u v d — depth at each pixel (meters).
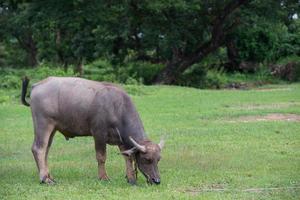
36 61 141.25
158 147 27.89
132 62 116.25
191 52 106.00
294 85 98.31
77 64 111.75
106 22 100.44
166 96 70.50
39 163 29.25
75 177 30.58
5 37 132.00
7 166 33.84
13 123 50.56
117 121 28.75
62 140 42.69
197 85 104.25
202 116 53.59
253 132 44.53
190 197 25.97
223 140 41.59
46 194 26.70
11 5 115.25
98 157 29.44
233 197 26.05
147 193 26.73
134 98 67.94
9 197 26.31
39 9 98.19
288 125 47.62
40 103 29.31
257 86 101.25
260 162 33.97
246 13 103.50
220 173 31.00
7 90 75.12
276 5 102.81
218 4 100.94
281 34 126.44
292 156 35.81
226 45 122.31
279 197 26.00
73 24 98.75
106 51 107.56
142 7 96.44
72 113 29.16
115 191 27.14
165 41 101.69
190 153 36.81
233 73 121.12
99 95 29.02
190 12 101.06
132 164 28.94
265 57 124.50
